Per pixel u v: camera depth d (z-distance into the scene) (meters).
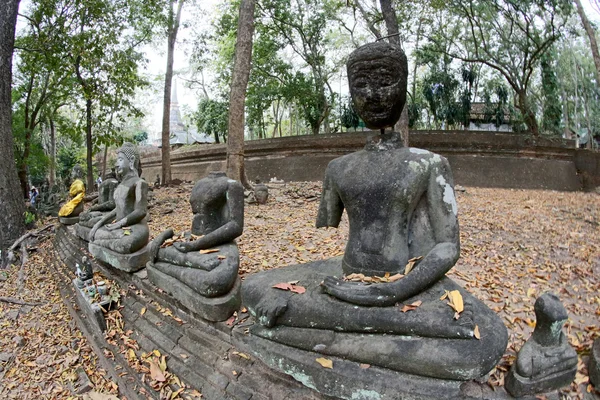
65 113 31.17
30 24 13.23
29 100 21.39
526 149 15.38
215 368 3.56
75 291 6.43
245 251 7.13
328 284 2.81
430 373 2.39
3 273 8.62
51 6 12.41
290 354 2.82
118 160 6.05
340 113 20.67
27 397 4.54
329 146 16.92
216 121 21.94
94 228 6.14
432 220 2.92
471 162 15.36
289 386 3.08
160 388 3.67
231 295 3.82
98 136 14.87
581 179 15.75
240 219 4.30
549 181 14.96
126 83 14.52
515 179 14.89
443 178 2.89
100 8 12.84
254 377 3.30
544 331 2.48
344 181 3.13
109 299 5.19
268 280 3.29
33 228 11.50
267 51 19.81
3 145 9.80
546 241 7.37
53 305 6.78
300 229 8.66
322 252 7.03
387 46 2.95
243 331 3.52
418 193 2.88
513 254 6.77
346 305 2.69
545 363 2.41
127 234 5.43
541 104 19.02
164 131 16.77
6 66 9.77
